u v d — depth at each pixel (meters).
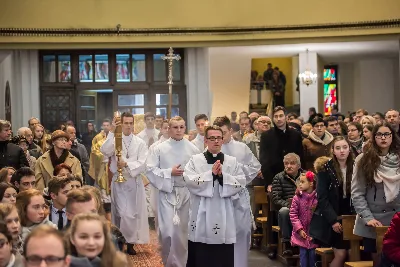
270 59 33.16
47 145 16.14
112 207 13.27
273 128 13.16
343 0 24.44
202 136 11.90
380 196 8.79
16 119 25.09
